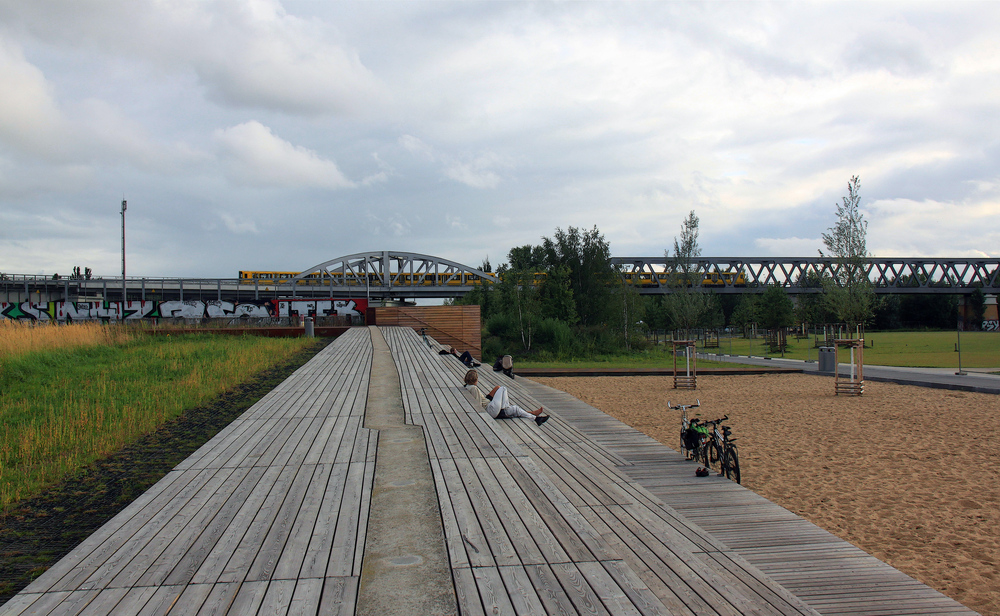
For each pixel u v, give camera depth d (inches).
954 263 3380.9
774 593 123.0
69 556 139.4
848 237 1077.8
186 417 380.8
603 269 1801.2
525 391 488.1
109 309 1462.8
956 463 360.5
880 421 508.4
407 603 116.0
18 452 294.4
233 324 1235.9
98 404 406.0
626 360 1423.5
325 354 703.7
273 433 282.8
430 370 553.0
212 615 110.6
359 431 287.0
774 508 243.1
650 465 314.5
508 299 1599.4
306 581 125.2
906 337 2527.1
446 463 225.1
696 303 1759.4
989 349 1603.1
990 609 182.2
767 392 743.7
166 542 148.0
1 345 634.8
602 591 119.6
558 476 219.8
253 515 168.1
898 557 224.1
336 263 3137.3
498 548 142.6
